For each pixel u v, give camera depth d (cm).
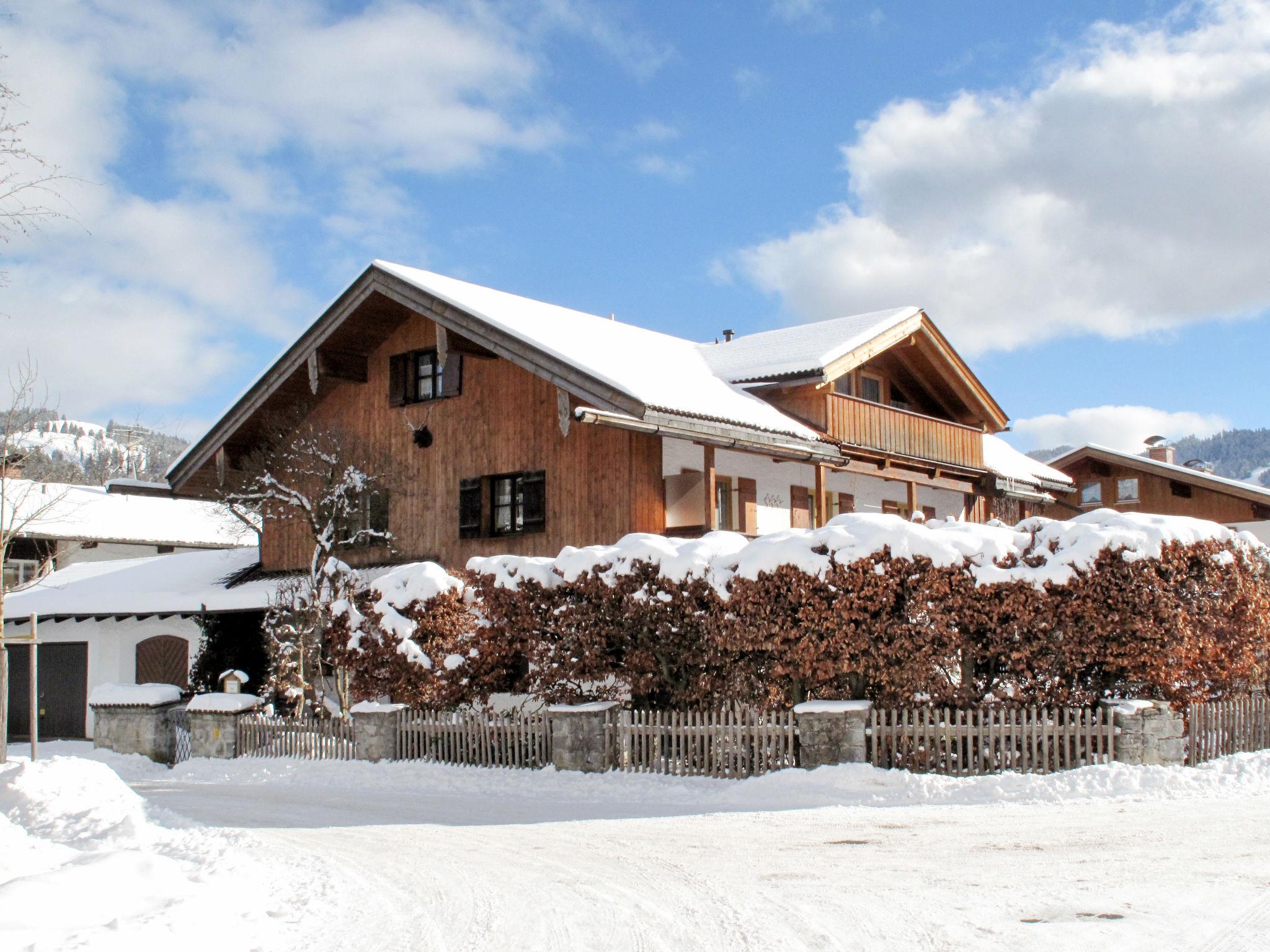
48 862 938
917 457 2744
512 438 2403
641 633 1617
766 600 1480
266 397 2623
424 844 1088
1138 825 1046
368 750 1834
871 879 840
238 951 691
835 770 1367
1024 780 1291
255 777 1878
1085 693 1433
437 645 1858
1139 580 1398
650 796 1419
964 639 1439
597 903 796
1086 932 666
